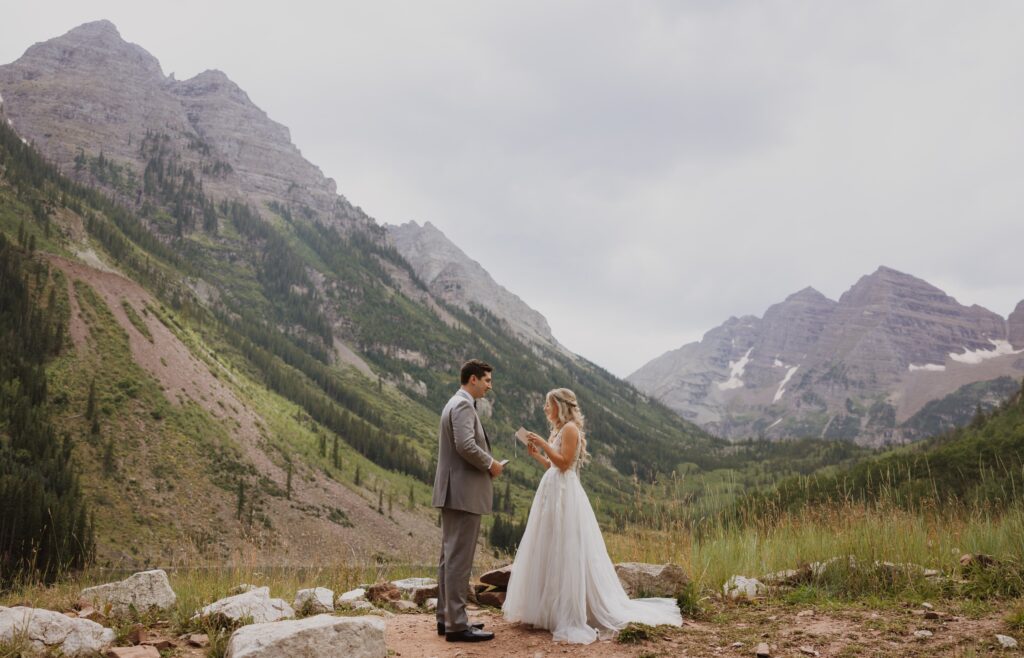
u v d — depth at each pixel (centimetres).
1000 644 528
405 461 18388
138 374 13312
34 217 17662
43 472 9569
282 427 15575
